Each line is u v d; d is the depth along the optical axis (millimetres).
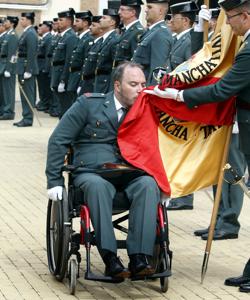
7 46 21641
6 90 21953
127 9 12773
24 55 20531
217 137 7914
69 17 19391
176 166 7863
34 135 18828
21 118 22469
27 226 10078
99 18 14859
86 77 15312
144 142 7762
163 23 11391
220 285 7910
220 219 9758
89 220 7324
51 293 7527
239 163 9539
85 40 17406
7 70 21734
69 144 7855
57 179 7770
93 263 8523
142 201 7355
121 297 7461
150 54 11273
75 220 10219
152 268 7352
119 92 7828
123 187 7688
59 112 20938
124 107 7875
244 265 8641
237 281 7879
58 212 7695
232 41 7766
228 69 7770
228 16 7438
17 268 8297
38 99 26375
